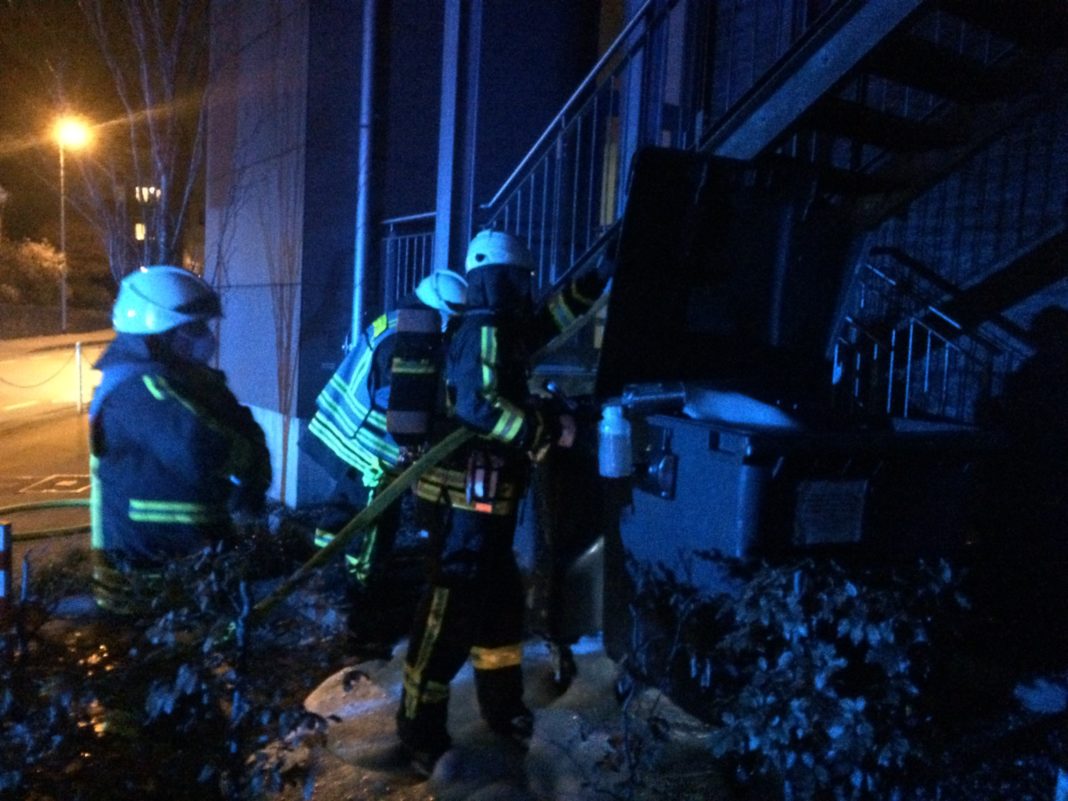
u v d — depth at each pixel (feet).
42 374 76.84
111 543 10.79
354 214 27.86
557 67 26.17
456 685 12.94
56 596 10.75
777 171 13.00
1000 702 12.19
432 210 28.07
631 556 11.83
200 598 9.10
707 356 13.07
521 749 11.07
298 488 26.99
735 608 9.42
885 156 15.72
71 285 127.13
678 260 12.50
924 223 17.11
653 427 11.36
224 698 8.72
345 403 15.97
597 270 12.75
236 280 31.68
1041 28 13.94
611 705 12.02
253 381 30.32
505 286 10.75
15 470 36.60
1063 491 14.57
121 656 9.41
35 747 7.89
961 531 11.41
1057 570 14.49
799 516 10.32
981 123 14.80
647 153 11.84
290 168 27.71
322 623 13.32
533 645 14.11
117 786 8.22
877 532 10.80
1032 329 15.33
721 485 10.36
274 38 28.63
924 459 10.93
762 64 20.33
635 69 22.11
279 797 10.00
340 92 27.32
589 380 15.96
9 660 8.52
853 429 11.53
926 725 10.30
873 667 10.02
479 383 10.31
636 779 9.89
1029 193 15.40
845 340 18.19
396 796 10.19
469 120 24.67
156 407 10.58
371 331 15.88
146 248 33.63
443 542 10.94
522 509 12.13
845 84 13.09
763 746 8.74
